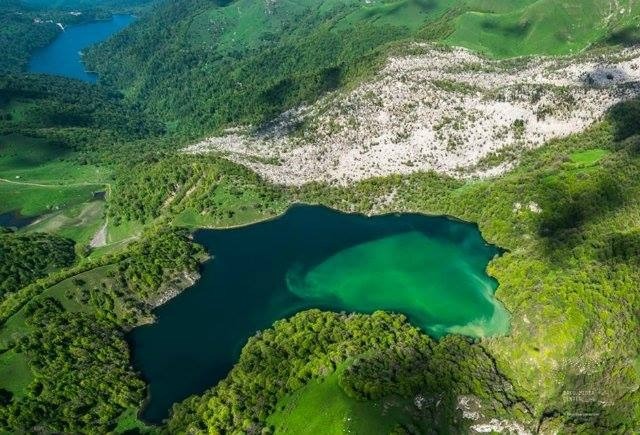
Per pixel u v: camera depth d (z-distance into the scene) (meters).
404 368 166.25
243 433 155.00
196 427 160.62
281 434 153.25
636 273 186.38
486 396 161.25
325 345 180.00
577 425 157.25
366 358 168.75
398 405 151.75
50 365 180.62
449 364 168.38
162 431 164.50
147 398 179.00
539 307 181.62
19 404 167.38
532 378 168.50
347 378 159.38
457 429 153.50
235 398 166.00
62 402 171.25
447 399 158.00
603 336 171.25
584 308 175.50
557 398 164.38
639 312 178.00
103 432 165.25
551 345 169.00
